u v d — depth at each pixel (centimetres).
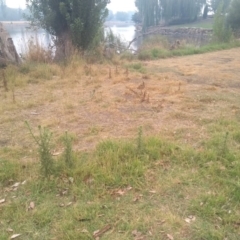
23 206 301
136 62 1143
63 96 660
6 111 570
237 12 2555
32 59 1030
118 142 403
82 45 1131
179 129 470
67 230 264
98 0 1101
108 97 638
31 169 361
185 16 7362
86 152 399
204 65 1092
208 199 302
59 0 1076
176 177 342
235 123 491
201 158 375
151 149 389
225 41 1952
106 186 325
